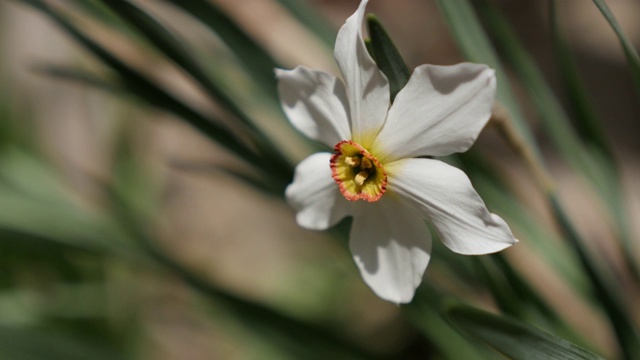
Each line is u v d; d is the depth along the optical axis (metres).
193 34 0.75
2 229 0.53
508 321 0.38
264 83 0.46
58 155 0.82
